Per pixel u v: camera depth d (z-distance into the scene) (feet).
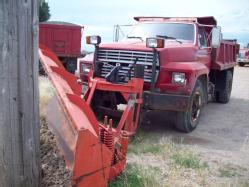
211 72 34.47
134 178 15.17
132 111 20.58
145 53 22.45
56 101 14.65
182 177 16.37
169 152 19.44
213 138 24.02
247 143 23.30
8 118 11.04
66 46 59.26
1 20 10.55
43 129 15.06
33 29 11.11
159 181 15.44
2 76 10.82
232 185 15.89
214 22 30.35
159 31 27.89
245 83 58.03
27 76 11.17
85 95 22.81
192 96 23.95
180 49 23.89
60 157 12.82
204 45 29.30
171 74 22.25
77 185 10.49
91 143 10.36
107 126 16.33
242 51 96.94
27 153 11.57
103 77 23.59
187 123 24.34
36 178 12.01
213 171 17.58
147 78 22.48
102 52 23.77
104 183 11.02
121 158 14.71
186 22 28.09
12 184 11.43
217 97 37.99
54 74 15.20
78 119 10.69
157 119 27.78
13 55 10.80
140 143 20.88
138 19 30.32
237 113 33.06
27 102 11.30
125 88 21.13
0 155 11.20
